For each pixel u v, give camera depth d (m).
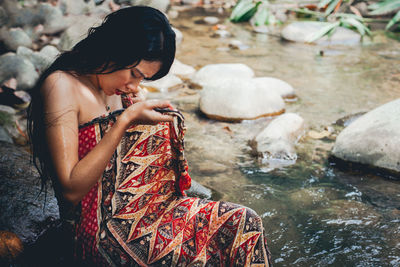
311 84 4.60
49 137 1.55
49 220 2.31
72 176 1.53
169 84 4.50
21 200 2.38
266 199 2.70
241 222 1.69
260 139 3.34
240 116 3.79
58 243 2.18
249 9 6.86
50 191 2.49
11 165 2.64
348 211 2.57
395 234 2.36
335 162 3.14
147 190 1.76
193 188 2.70
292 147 3.29
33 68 4.35
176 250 1.67
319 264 2.16
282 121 3.49
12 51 4.86
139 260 1.67
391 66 5.11
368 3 6.91
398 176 2.91
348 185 2.85
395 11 6.88
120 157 1.70
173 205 1.78
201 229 1.72
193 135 3.55
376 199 2.69
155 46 1.54
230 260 1.71
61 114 1.56
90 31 1.66
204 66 4.96
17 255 2.08
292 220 2.50
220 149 3.33
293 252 2.24
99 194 1.68
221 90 3.95
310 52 5.63
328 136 3.53
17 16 5.09
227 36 6.26
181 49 5.67
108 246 1.67
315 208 2.61
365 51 5.65
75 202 1.59
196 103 4.18
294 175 2.98
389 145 2.96
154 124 1.63
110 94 1.69
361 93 4.36
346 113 3.92
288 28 6.19
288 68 5.07
